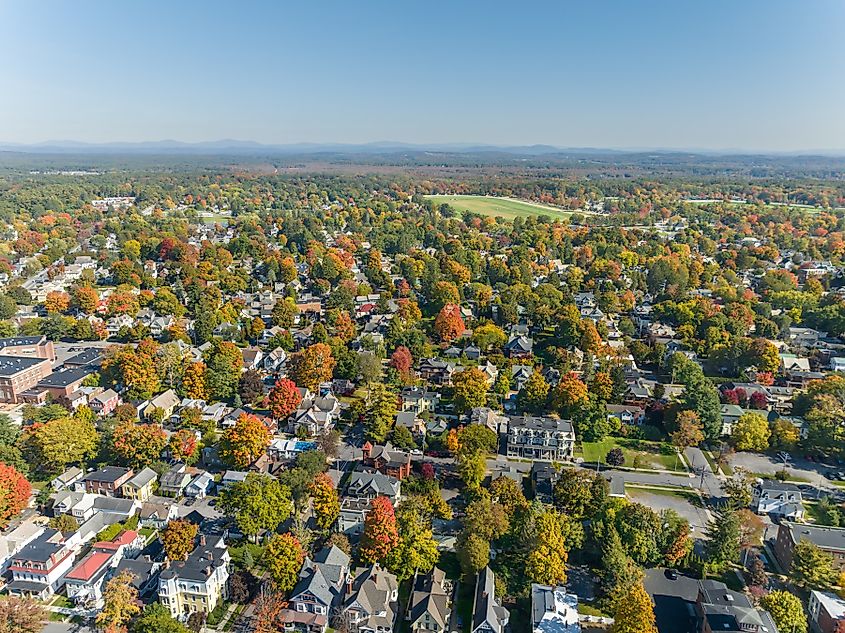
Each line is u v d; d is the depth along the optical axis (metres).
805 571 109.62
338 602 101.75
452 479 145.12
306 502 130.25
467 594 108.44
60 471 141.62
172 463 149.38
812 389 177.50
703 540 123.56
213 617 102.19
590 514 124.25
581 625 100.69
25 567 106.88
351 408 172.50
